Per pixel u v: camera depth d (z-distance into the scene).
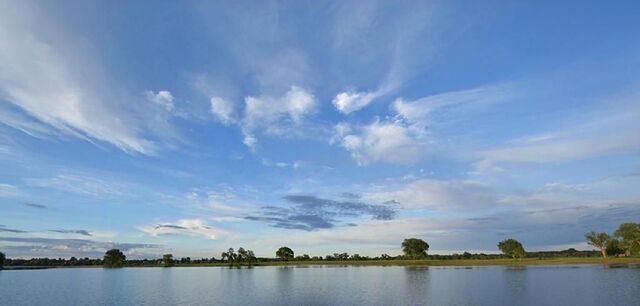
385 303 61.62
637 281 83.56
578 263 173.12
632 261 173.00
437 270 156.38
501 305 57.81
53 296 80.25
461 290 77.62
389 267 199.62
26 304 68.44
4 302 71.00
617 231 186.00
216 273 173.62
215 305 63.06
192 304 64.81
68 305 66.38
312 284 98.19
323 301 64.75
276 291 82.06
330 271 169.62
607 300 59.19
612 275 100.88
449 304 59.78
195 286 99.25
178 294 79.94
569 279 93.94
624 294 64.62
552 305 56.59
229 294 78.12
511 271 135.00
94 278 149.50
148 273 190.12
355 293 75.69
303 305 60.94
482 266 181.25
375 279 112.12
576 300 60.25
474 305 58.34
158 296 77.00
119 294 82.19
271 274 153.00
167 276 155.00
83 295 81.19
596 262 174.75
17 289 98.25
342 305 60.19
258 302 65.19
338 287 88.44
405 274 133.88
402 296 69.69
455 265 197.88
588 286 77.56
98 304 67.00
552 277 101.56
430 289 80.69
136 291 88.19
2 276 176.50
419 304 60.25
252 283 105.44
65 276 173.00
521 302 60.09
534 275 111.38
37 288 100.81
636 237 177.50
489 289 78.31
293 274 150.00
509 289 77.50
